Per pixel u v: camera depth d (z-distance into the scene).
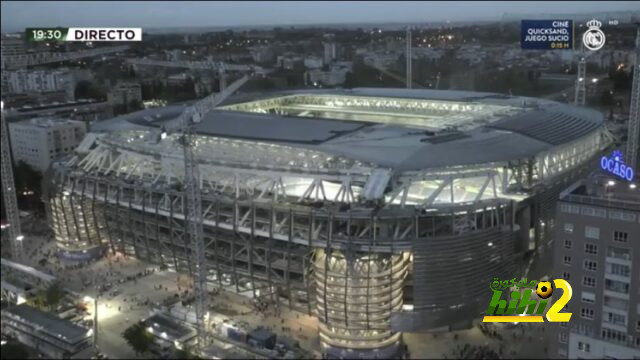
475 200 154.00
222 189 175.88
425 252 143.25
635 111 174.12
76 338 148.62
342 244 147.50
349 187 160.12
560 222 120.19
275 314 166.75
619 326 115.94
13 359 145.00
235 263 171.12
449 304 146.75
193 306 166.62
